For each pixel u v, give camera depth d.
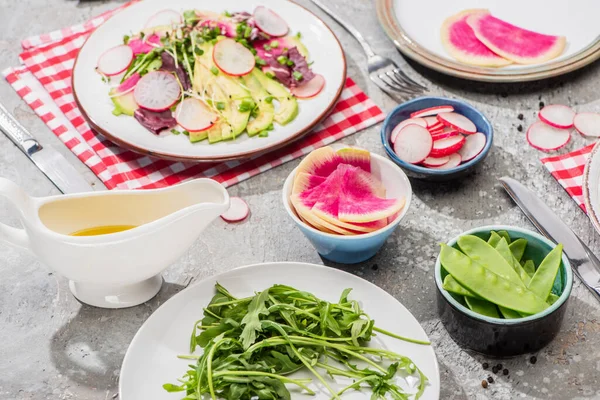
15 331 0.95
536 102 1.14
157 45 1.16
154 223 0.89
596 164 1.00
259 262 1.00
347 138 1.12
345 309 0.90
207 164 1.09
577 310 0.94
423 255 1.00
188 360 0.90
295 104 1.11
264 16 1.20
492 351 0.90
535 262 0.93
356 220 0.94
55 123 1.14
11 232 0.91
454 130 1.05
